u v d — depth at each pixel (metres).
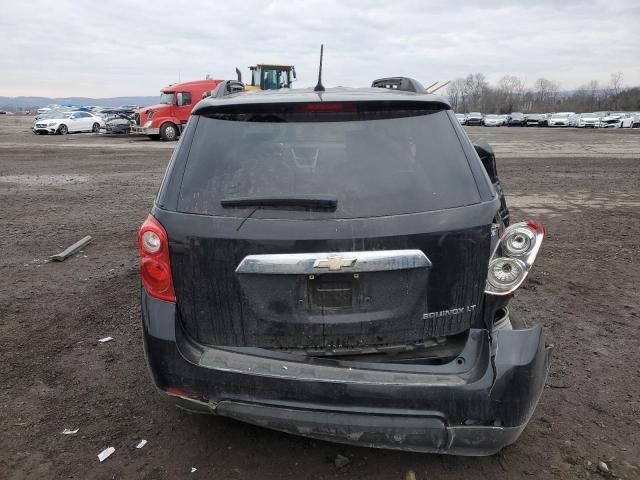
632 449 2.87
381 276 2.33
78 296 5.06
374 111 2.60
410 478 2.65
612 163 16.95
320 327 2.37
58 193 11.18
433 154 2.51
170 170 2.55
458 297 2.39
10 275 5.67
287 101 2.57
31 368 3.71
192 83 27.53
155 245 2.43
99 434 2.99
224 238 2.32
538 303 4.95
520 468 2.74
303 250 2.29
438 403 2.29
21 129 39.53
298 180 2.44
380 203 2.36
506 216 3.49
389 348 2.42
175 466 2.75
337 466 2.74
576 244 7.06
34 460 2.76
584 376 3.63
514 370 2.29
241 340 2.44
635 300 5.03
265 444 2.92
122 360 3.84
